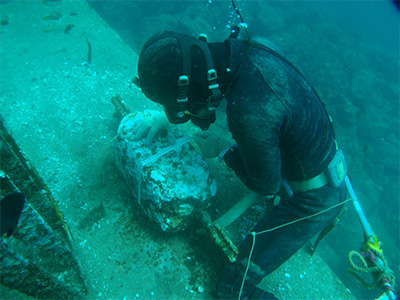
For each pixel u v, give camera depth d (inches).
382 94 335.6
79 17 139.6
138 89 111.3
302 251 76.5
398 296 55.2
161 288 62.6
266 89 39.4
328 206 56.8
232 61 41.6
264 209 79.0
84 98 103.4
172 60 36.5
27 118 94.3
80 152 86.7
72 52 120.6
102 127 95.1
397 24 578.2
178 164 64.4
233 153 59.6
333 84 301.4
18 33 126.2
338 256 191.9
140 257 66.3
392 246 206.7
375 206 224.5
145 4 298.0
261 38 46.9
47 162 82.4
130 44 254.5
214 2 325.4
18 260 32.3
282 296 67.4
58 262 47.5
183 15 304.3
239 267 57.2
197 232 69.5
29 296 37.0
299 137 46.1
